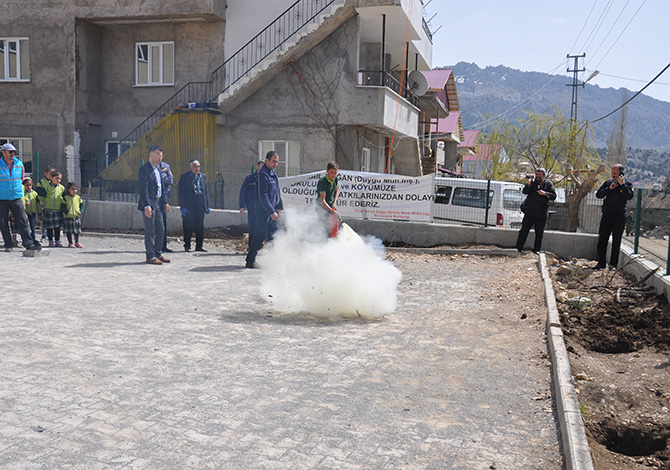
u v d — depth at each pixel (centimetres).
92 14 2167
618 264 1188
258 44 2177
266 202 1077
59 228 1416
